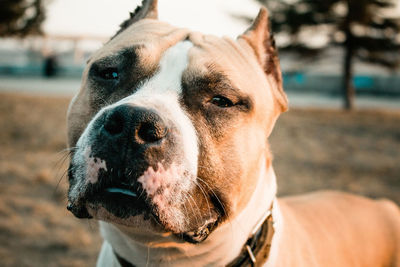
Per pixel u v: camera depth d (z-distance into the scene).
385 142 2.12
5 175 1.26
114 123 0.36
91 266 0.81
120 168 0.37
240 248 0.48
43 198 1.10
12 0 3.30
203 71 0.45
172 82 0.44
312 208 0.62
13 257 0.81
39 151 1.58
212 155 0.43
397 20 3.69
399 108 4.05
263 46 0.55
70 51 6.56
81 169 0.38
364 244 0.61
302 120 2.67
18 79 5.45
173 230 0.39
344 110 3.42
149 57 0.45
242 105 0.46
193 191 0.40
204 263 0.47
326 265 0.54
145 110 0.37
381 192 1.30
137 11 0.58
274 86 0.54
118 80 0.46
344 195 0.69
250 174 0.47
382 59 3.91
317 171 1.51
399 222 0.66
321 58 4.12
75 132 0.48
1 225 0.93
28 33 3.57
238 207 0.46
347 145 2.01
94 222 0.89
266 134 0.51
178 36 0.49
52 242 0.88
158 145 0.37
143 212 0.38
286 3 3.83
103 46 0.53
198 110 0.44
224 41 0.51
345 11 3.74
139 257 0.48
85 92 0.48
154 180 0.37
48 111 2.47
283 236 0.51
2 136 1.79
